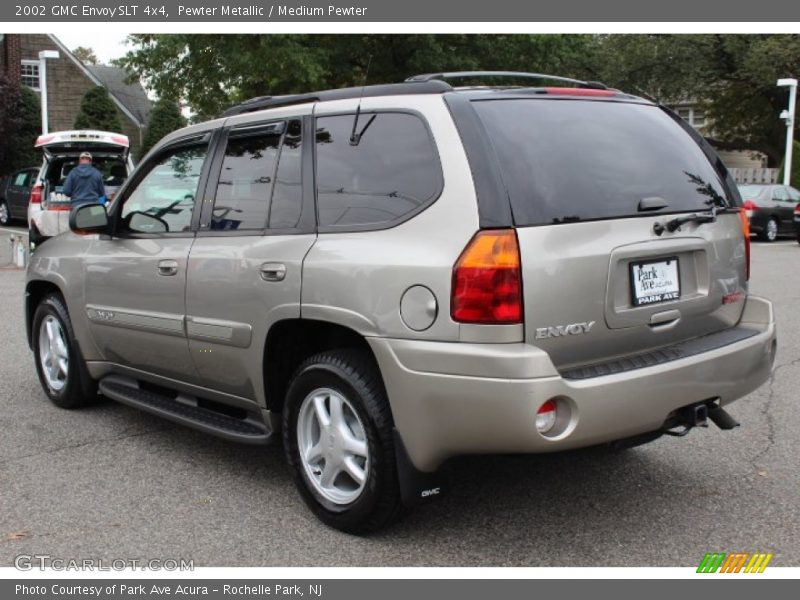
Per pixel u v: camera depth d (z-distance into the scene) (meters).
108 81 46.34
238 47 18.09
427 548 3.58
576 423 3.12
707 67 34.94
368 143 3.67
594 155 3.53
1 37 32.78
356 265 3.46
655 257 3.54
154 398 4.91
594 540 3.64
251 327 3.98
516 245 3.12
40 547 3.63
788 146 26.84
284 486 4.31
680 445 4.85
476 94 3.49
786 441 4.91
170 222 4.62
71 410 5.72
